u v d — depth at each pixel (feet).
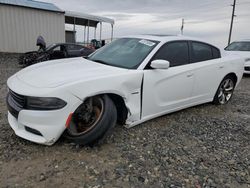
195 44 14.79
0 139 10.31
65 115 8.96
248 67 32.24
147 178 8.34
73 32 66.69
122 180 8.13
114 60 12.44
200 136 12.13
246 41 35.94
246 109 17.46
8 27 49.78
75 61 12.68
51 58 36.09
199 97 15.25
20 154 9.24
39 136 9.25
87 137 9.46
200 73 14.55
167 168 9.03
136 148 10.32
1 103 15.56
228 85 17.76
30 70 11.10
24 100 9.03
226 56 17.03
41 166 8.59
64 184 7.74
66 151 9.62
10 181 7.73
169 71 12.61
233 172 9.10
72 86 9.00
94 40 63.16
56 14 55.62
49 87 8.89
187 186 8.08
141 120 11.87
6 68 33.45
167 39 13.32
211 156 10.19
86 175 8.25
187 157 9.95
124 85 10.51
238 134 12.79
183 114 15.21
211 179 8.56
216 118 15.01
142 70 11.41
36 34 53.62
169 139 11.48
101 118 9.64
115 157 9.48
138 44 13.17
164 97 12.69
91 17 60.75
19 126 9.53
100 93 9.67
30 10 51.83
